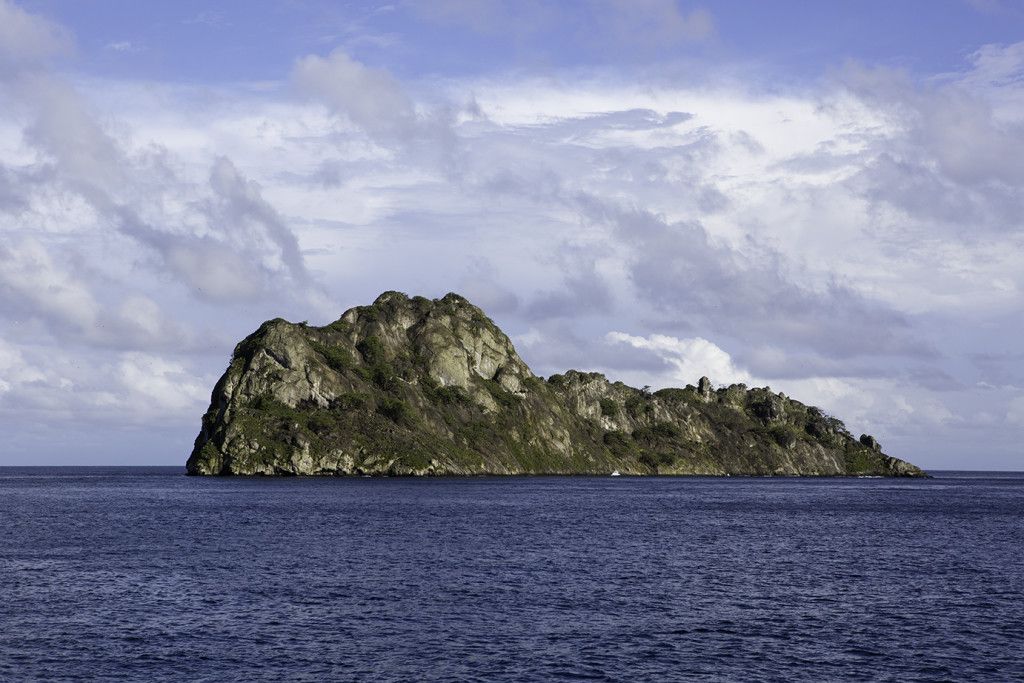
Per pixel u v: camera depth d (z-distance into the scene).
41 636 56.22
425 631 58.41
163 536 107.81
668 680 48.62
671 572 84.62
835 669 51.19
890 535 124.38
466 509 160.50
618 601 69.25
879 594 74.12
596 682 48.22
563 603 68.06
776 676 49.62
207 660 51.28
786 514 167.00
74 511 148.00
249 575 78.31
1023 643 57.50
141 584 73.62
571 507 174.62
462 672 49.59
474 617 62.62
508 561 89.94
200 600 67.06
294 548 96.69
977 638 58.59
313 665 50.56
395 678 48.47
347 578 77.56
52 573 78.94
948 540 117.81
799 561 94.12
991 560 96.50
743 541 113.25
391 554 93.25
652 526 133.75
